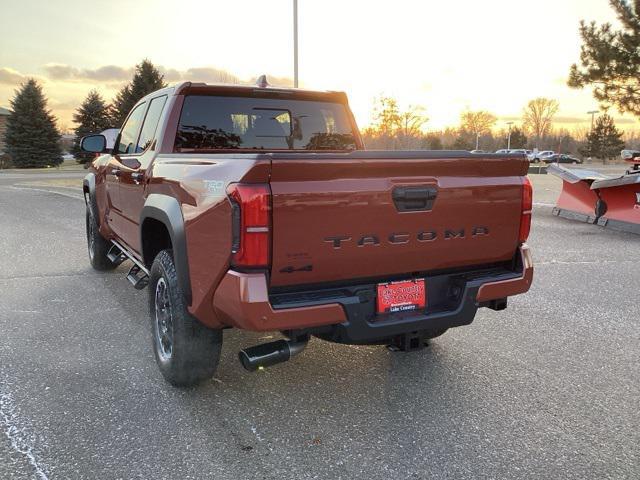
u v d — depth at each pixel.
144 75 50.03
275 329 2.73
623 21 19.08
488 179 3.29
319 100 4.83
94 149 5.84
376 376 3.88
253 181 2.64
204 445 2.95
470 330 4.89
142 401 3.44
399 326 3.05
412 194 3.00
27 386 3.62
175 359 3.41
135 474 2.68
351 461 2.83
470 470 2.76
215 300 2.92
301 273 2.81
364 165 2.83
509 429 3.16
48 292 5.99
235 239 2.69
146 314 5.22
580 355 4.30
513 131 90.88
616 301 5.83
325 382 3.78
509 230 3.42
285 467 2.77
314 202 2.75
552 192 20.16
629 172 12.23
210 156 3.13
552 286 6.46
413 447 2.96
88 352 4.25
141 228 4.09
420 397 3.56
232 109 4.40
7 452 2.84
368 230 2.92
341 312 2.87
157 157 3.99
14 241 9.25
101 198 6.07
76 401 3.43
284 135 4.69
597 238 9.88
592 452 2.93
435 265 3.23
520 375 3.91
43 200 16.53
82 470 2.71
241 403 3.45
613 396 3.58
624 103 19.75
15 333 4.66
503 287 3.36
